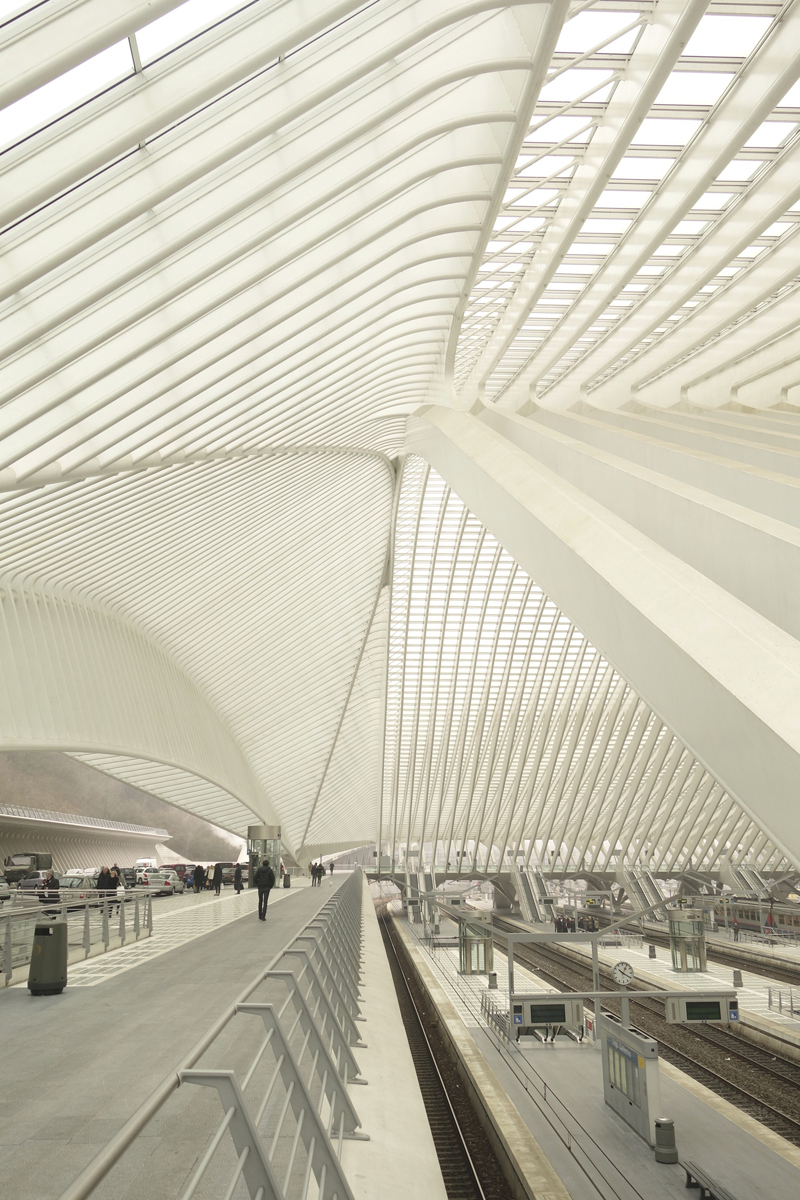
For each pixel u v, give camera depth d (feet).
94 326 30.09
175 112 22.53
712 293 62.54
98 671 72.23
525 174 45.14
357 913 75.61
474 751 156.35
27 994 32.04
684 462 54.65
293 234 33.65
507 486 47.83
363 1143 19.57
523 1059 60.29
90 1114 17.60
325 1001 24.30
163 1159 15.39
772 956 106.11
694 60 38.17
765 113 37.76
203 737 102.37
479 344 67.51
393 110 29.12
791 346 62.18
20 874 117.60
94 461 40.60
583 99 39.42
